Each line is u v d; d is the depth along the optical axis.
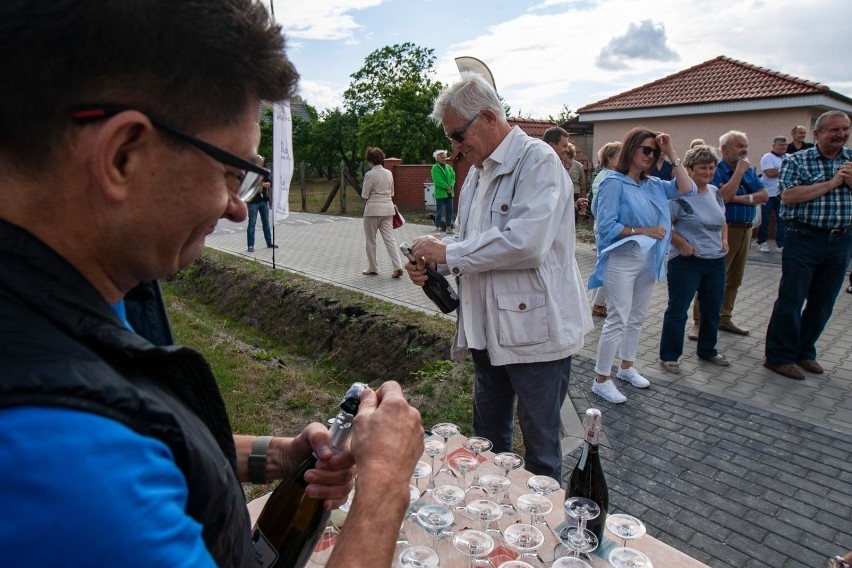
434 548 1.33
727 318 5.63
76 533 0.44
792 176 4.25
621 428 3.76
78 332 0.54
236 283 8.65
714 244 4.50
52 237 0.58
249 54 0.61
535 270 2.33
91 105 0.53
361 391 0.95
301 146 37.16
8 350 0.48
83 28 0.51
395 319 6.15
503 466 1.61
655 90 15.06
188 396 0.66
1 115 0.53
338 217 16.69
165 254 0.64
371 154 8.02
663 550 1.36
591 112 15.47
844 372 4.63
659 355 5.02
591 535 1.26
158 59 0.55
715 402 4.12
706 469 3.28
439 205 13.27
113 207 0.58
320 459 0.99
